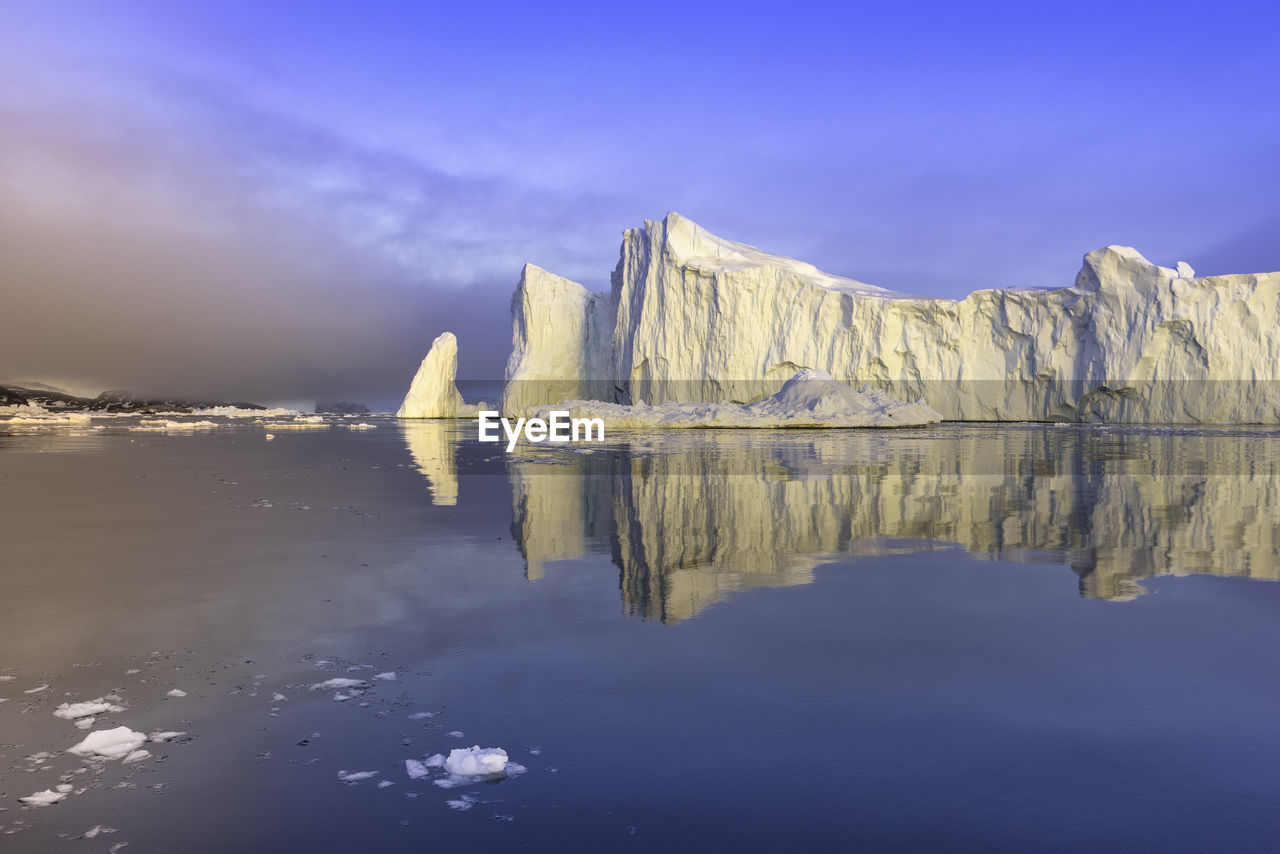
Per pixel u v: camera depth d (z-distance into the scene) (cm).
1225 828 344
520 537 985
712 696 479
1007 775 388
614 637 589
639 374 4881
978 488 1434
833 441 2852
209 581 769
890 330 4400
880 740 423
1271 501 1266
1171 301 3812
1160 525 1049
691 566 818
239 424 4850
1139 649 560
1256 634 592
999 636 588
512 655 554
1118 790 374
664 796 371
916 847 330
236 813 361
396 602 689
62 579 780
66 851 331
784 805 362
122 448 2686
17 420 5147
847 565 820
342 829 347
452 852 330
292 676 521
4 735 441
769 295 4566
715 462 1994
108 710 473
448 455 2331
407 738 432
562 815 356
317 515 1175
